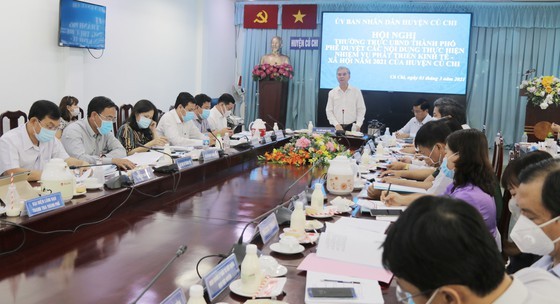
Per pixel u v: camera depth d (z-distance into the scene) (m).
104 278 1.63
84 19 5.42
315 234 2.02
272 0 9.16
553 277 1.08
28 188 2.22
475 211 0.86
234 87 9.37
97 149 4.00
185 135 5.15
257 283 1.48
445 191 2.38
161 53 7.14
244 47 9.38
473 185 2.14
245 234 2.13
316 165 3.98
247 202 2.77
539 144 5.23
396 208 2.45
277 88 8.79
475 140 2.15
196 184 3.24
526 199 1.40
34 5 4.95
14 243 1.91
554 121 6.52
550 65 8.36
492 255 0.82
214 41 8.61
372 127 6.68
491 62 8.55
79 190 2.40
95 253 1.88
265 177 3.53
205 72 8.34
